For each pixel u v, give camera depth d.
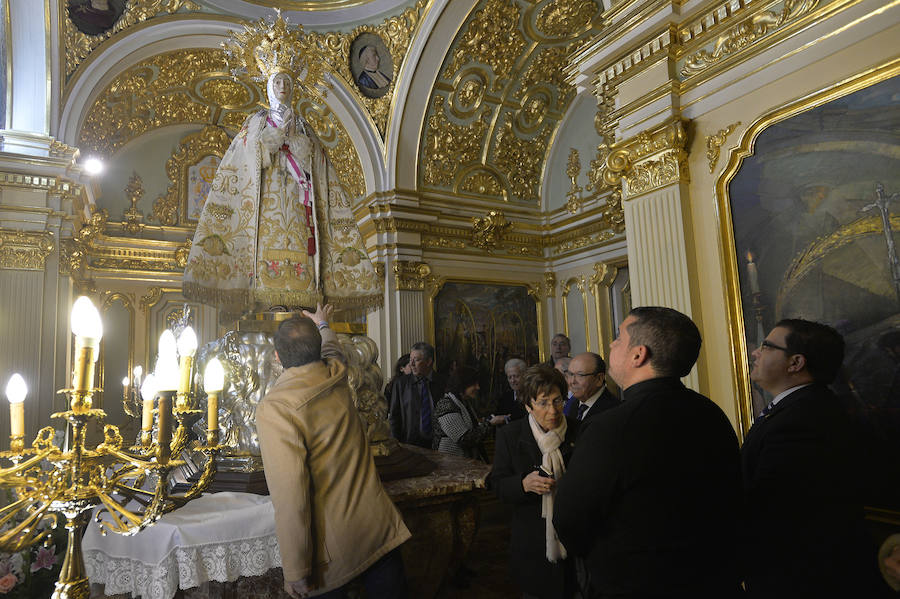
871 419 2.77
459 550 3.52
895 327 2.69
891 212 2.72
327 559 2.22
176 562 2.45
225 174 3.82
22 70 7.09
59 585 1.68
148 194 10.41
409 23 8.40
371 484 2.41
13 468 1.59
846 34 2.95
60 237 7.60
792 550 1.73
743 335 3.42
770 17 3.32
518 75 9.03
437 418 4.93
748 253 3.41
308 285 3.89
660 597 1.42
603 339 9.23
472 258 9.59
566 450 2.45
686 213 3.73
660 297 3.83
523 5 7.94
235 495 2.95
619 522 1.49
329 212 4.19
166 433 1.74
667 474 1.47
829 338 2.03
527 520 2.50
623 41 4.08
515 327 9.90
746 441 2.10
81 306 1.64
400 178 8.98
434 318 9.09
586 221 9.48
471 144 9.49
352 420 2.46
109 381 9.69
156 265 10.28
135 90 8.82
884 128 2.77
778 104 3.26
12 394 1.75
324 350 3.07
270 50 3.96
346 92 8.79
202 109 10.28
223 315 3.98
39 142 7.04
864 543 1.71
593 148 9.48
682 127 3.75
